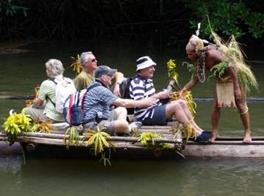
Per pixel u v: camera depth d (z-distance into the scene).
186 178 6.60
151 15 20.84
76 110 6.83
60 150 7.31
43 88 7.31
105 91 6.82
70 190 6.31
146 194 6.18
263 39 16.97
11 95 10.53
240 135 8.15
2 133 7.02
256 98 10.19
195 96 10.40
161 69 13.41
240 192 6.19
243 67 7.14
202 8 15.52
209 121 8.88
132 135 6.84
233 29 15.09
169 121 7.41
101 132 6.61
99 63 14.51
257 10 16.27
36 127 6.98
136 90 7.09
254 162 7.04
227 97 7.15
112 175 6.74
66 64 14.43
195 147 7.18
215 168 6.88
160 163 7.09
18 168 6.98
